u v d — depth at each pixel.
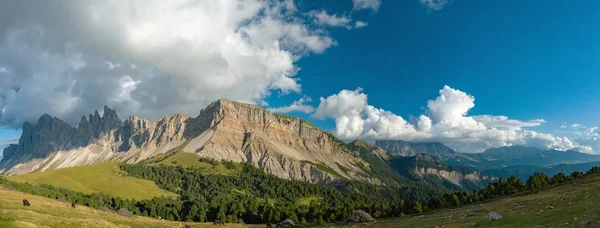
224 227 158.25
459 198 174.50
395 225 94.75
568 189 95.69
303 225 161.88
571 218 48.53
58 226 63.34
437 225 74.12
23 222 57.59
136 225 118.81
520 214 63.16
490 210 80.50
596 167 156.00
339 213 187.00
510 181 182.25
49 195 183.00
